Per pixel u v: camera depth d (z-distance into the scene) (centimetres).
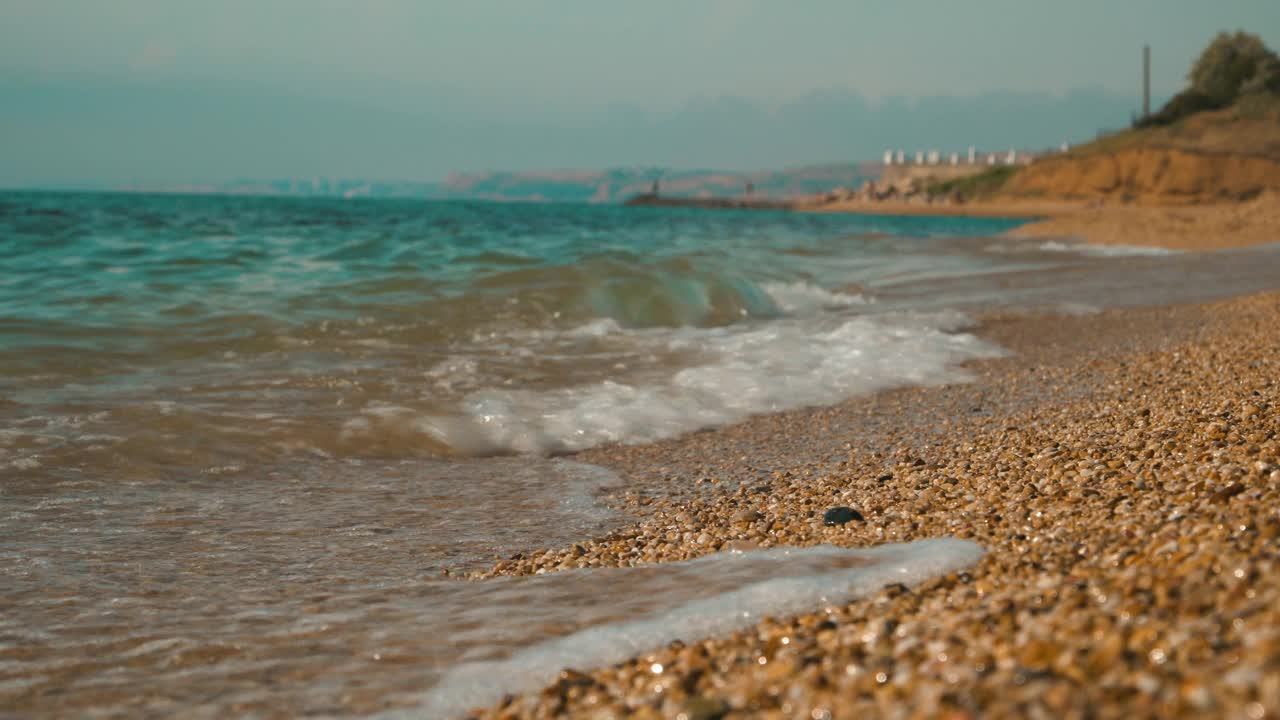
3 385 748
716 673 270
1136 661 206
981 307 1501
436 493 571
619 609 348
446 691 292
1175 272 2036
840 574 352
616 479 605
